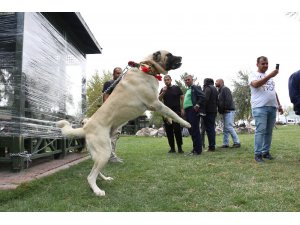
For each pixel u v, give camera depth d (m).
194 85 6.71
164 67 4.24
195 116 6.67
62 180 4.46
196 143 6.66
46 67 5.84
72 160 6.55
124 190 3.83
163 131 18.78
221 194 3.53
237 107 25.88
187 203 3.28
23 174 4.70
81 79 8.76
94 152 3.82
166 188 3.85
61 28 6.82
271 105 5.32
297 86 5.10
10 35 4.88
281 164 5.09
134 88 4.05
